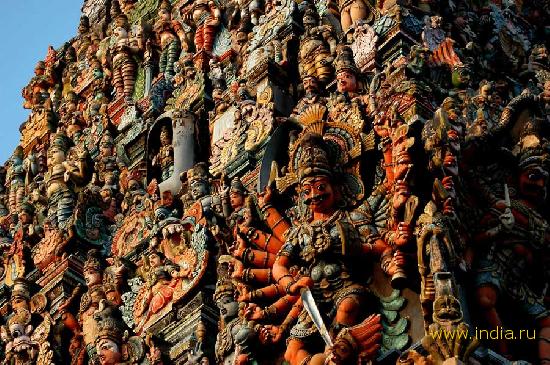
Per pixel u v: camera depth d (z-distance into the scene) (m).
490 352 14.90
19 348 21.47
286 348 16.41
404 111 16.39
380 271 16.12
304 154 16.92
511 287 15.80
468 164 16.25
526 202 16.44
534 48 20.58
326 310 16.16
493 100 17.88
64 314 21.22
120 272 20.12
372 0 19.50
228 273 17.67
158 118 21.55
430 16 19.17
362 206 16.56
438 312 14.58
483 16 20.45
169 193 20.28
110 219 22.48
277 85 20.09
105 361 18.92
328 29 19.62
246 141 19.73
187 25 23.47
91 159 23.86
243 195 18.59
